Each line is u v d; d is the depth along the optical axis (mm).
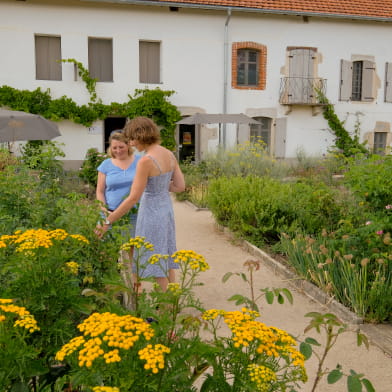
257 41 17453
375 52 18734
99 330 1462
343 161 15461
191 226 8578
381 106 19188
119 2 15469
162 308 1924
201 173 13578
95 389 1330
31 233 2043
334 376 1730
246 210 7020
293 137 18375
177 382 1610
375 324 4141
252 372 1584
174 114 16578
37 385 1957
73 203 3221
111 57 16453
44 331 1956
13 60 15281
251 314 1843
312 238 5742
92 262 2828
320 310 4500
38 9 15297
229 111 17578
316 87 18188
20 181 3898
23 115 10742
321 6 17797
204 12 16781
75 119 15773
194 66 16984
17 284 1985
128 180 4508
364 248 4977
